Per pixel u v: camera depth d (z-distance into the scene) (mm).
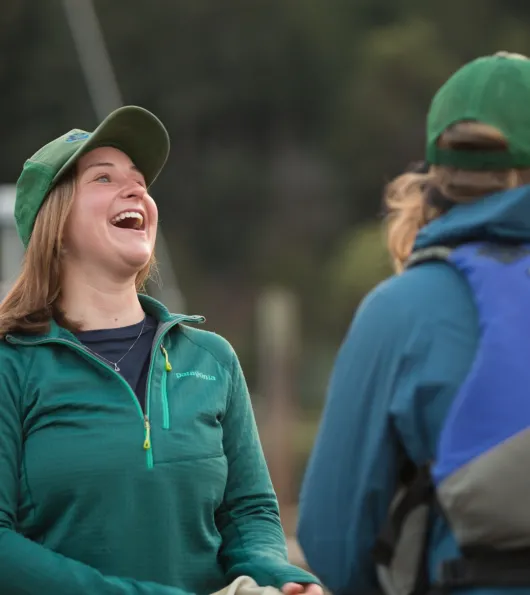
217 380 9375
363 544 8070
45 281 9281
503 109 8305
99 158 9422
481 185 8383
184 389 9195
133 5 159125
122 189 9414
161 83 159250
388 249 9125
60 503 8812
